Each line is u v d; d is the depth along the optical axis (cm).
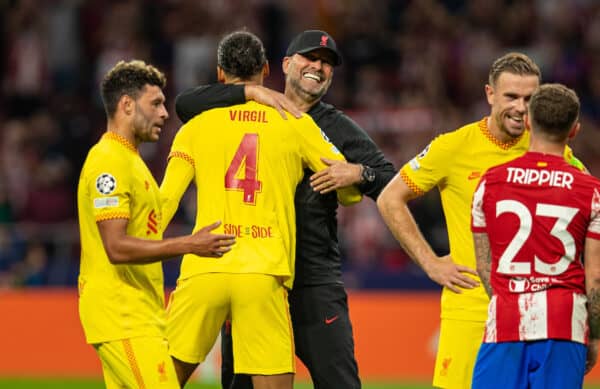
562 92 2000
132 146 2259
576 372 1962
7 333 4606
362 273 4728
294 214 2380
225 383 2559
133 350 2192
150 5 6700
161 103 2289
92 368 4534
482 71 6300
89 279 2222
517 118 2259
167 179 2356
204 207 2333
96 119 6144
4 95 6400
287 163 2336
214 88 2367
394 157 5466
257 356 2284
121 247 2130
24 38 6556
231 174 2312
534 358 1972
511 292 1986
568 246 1964
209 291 2289
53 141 5916
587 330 1983
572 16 6538
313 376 2536
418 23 6488
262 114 2334
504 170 2020
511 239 1988
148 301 2238
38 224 5362
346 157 2550
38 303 4622
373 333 4466
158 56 6512
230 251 2284
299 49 2508
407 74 6191
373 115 5759
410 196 2352
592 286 1955
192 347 2327
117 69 2255
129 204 2200
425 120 5694
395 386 4175
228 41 2402
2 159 5750
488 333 2020
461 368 2322
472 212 2072
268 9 6562
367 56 6325
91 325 2211
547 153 2006
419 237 2320
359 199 2477
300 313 2512
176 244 2116
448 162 2330
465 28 6488
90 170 2191
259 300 2272
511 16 6531
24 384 4219
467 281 2238
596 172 5644
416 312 4453
